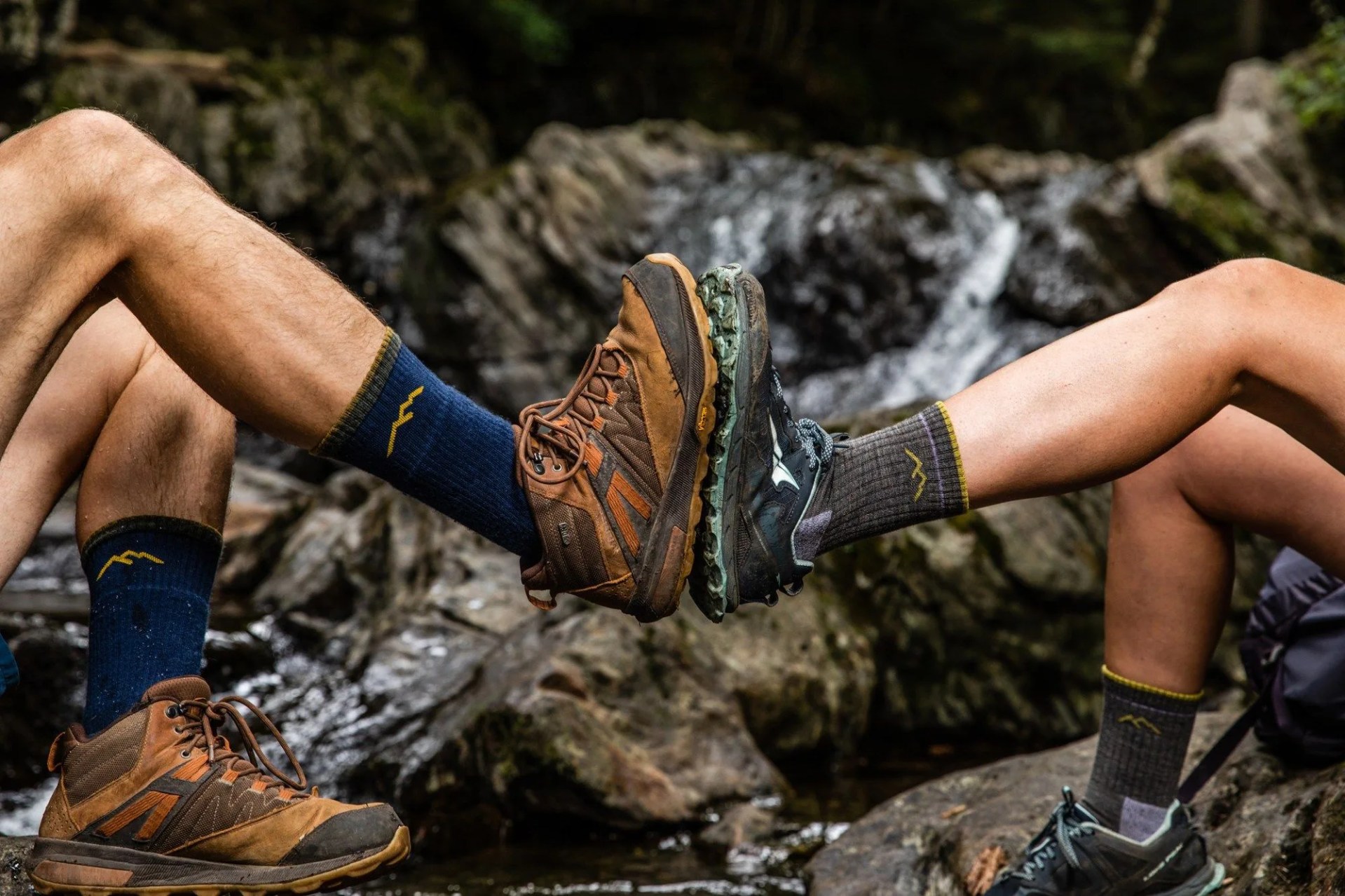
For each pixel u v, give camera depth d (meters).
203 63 9.45
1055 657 3.61
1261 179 8.02
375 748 2.90
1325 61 8.43
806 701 3.21
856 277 8.52
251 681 3.42
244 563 4.20
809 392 8.32
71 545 4.68
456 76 12.59
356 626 3.69
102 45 8.94
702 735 2.88
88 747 1.34
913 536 3.65
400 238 9.69
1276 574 1.73
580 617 3.04
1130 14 15.95
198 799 1.31
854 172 9.28
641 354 1.20
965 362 8.13
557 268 9.12
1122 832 1.63
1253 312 1.26
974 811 2.12
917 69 15.38
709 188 9.72
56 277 1.15
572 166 9.63
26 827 2.74
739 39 14.59
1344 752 1.71
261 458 7.97
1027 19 15.54
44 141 1.17
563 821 2.63
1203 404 1.25
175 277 1.14
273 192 9.36
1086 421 1.23
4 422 1.15
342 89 10.53
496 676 2.98
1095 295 8.02
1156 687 1.60
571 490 1.20
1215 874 1.63
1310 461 1.49
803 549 1.23
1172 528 1.56
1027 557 3.62
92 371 1.47
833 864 2.13
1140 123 15.48
